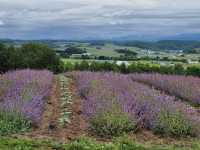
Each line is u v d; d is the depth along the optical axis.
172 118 10.71
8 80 18.44
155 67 54.66
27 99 12.70
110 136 10.10
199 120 11.04
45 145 8.99
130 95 13.55
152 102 12.28
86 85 17.56
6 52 67.50
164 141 9.98
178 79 21.20
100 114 10.73
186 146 9.55
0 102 12.91
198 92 17.08
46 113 13.00
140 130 10.80
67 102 15.02
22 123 10.58
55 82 24.44
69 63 69.62
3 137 9.48
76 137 9.84
